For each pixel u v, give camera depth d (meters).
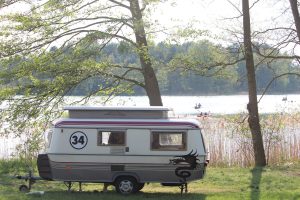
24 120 23.73
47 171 16.47
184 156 16.17
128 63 26.17
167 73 25.36
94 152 16.25
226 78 24.64
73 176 16.36
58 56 24.17
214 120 28.84
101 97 25.12
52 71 23.56
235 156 24.75
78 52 23.72
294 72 24.75
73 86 24.06
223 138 25.44
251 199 14.88
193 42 23.92
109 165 16.27
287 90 68.62
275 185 17.97
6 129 23.83
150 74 25.77
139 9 24.12
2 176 20.12
